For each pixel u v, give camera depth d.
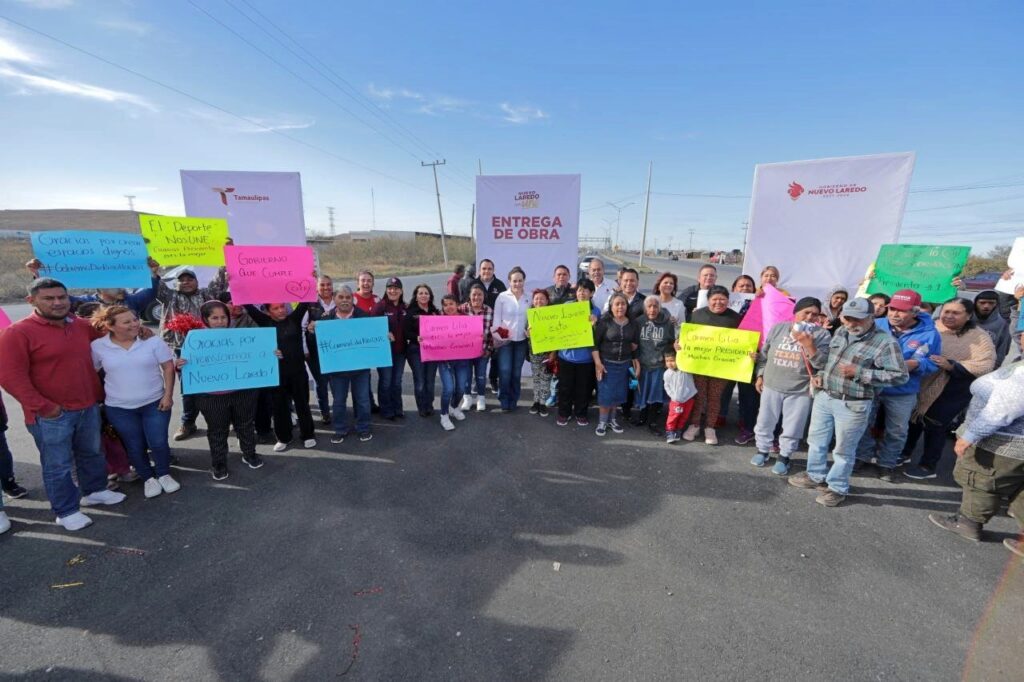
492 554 2.97
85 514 3.38
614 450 4.57
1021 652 2.25
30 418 3.03
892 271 4.85
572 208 6.53
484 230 6.72
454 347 5.04
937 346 3.82
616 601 2.57
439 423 5.23
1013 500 3.02
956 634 2.36
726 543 3.10
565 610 2.50
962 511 3.18
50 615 2.45
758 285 5.88
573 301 5.47
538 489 3.80
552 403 5.94
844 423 3.42
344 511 3.46
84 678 2.08
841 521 3.37
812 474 3.80
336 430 4.66
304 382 4.47
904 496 3.73
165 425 3.66
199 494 3.69
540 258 6.76
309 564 2.86
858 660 2.20
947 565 2.88
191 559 2.91
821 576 2.78
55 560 2.88
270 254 4.43
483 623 2.41
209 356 3.82
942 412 3.89
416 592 2.63
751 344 4.33
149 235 4.84
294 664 2.16
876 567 2.86
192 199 6.06
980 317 4.78
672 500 3.64
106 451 3.75
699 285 5.79
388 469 4.14
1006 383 2.85
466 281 7.75
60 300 3.06
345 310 4.69
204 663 2.17
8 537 3.10
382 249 42.91
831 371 3.50
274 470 4.10
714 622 2.43
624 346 4.71
